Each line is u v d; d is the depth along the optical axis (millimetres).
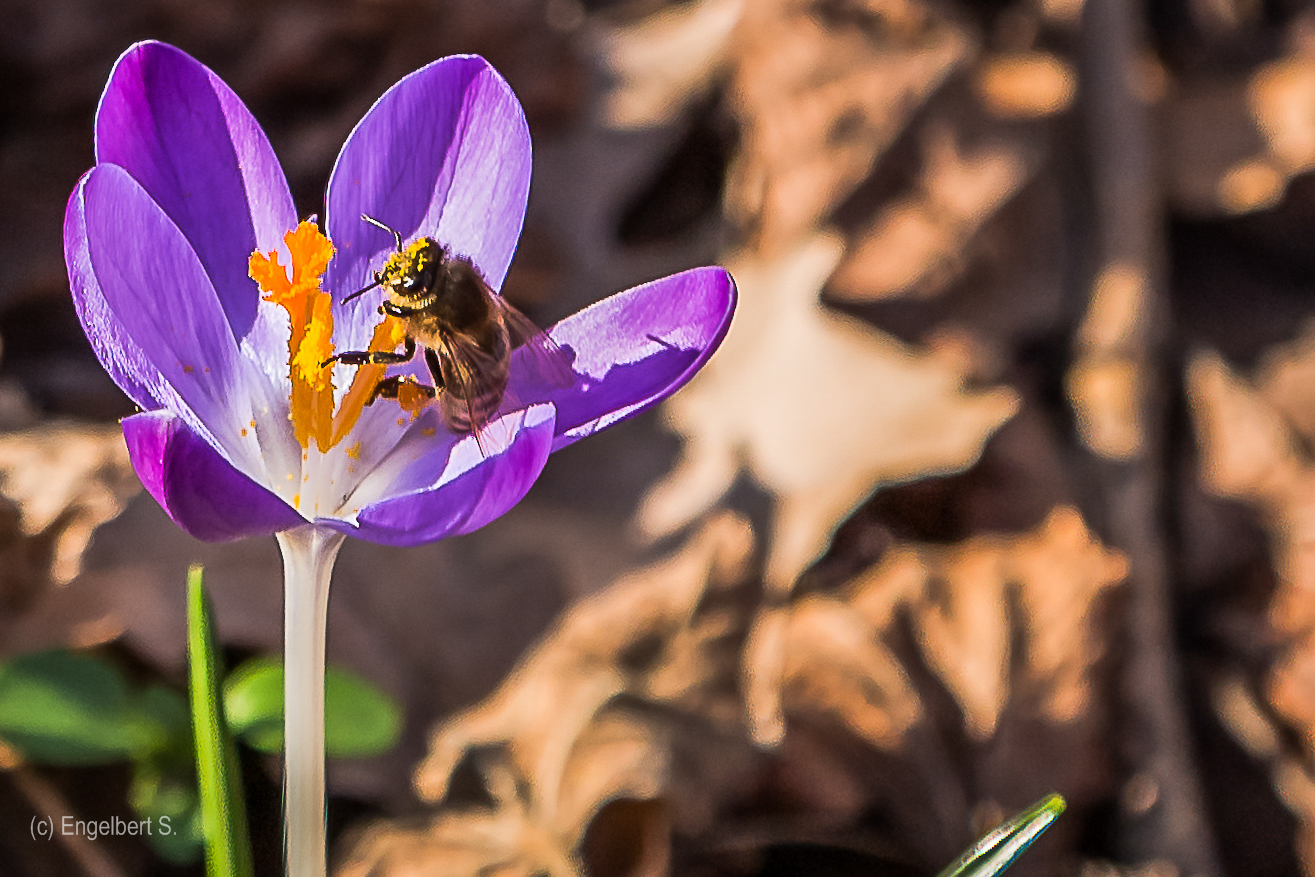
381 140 271
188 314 262
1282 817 341
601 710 331
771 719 334
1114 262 413
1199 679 356
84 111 411
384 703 313
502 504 255
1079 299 411
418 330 264
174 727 315
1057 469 375
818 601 345
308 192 411
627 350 267
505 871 319
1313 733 348
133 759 323
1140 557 361
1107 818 340
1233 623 366
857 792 333
